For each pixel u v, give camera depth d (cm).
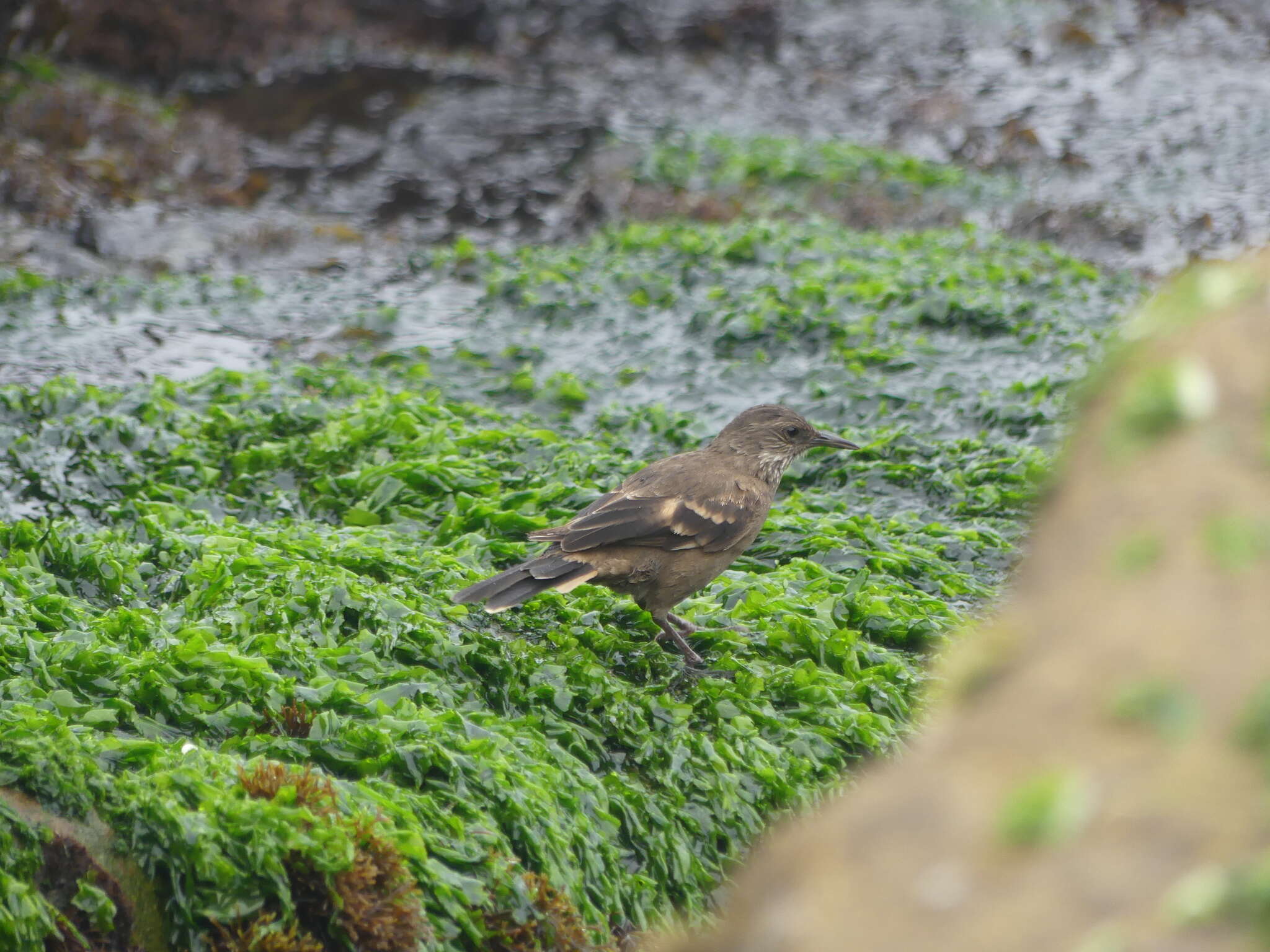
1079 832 337
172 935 791
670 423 1714
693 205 2800
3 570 1116
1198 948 310
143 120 3052
